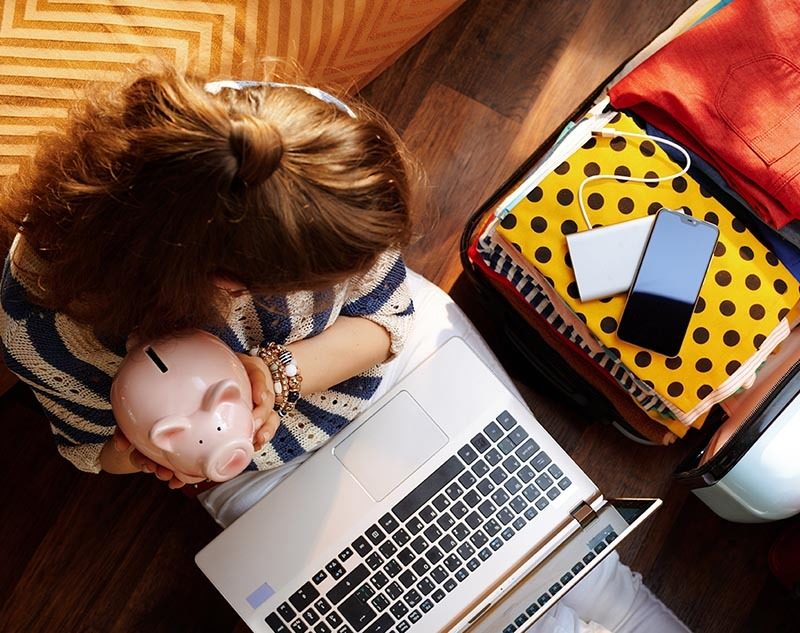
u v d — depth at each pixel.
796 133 1.01
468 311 1.39
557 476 1.05
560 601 1.15
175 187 0.55
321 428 1.01
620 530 0.91
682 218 1.04
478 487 1.05
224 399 0.64
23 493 1.33
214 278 0.62
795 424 1.02
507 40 1.42
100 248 0.60
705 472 1.06
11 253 0.74
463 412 1.05
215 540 1.03
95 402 0.83
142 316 0.64
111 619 1.31
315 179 0.56
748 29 1.04
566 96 1.42
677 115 1.05
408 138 1.41
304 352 0.90
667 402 1.07
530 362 1.27
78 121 0.63
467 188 1.41
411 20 1.18
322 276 0.62
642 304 1.04
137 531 1.32
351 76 1.19
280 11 1.05
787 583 1.27
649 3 1.42
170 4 1.03
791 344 1.12
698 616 1.32
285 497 1.04
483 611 0.99
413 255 1.39
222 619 1.31
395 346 0.97
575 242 1.04
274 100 0.57
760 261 1.06
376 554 1.03
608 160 1.06
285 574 1.03
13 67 0.99
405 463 1.05
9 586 1.31
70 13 1.01
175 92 0.55
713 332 1.05
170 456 0.65
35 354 0.77
